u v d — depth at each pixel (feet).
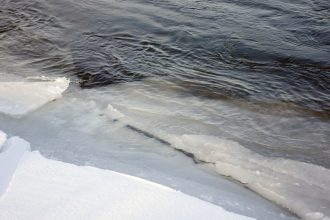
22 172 9.22
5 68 16.25
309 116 14.23
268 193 10.12
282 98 15.34
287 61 18.03
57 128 12.40
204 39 19.61
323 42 19.69
